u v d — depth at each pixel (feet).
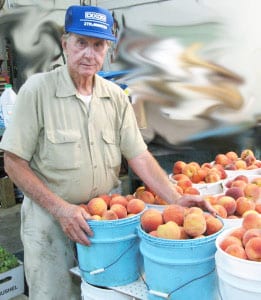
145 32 17.67
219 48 15.76
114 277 4.46
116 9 18.47
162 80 17.46
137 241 4.47
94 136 5.30
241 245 3.66
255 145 15.30
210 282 3.89
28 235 5.47
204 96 16.47
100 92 5.41
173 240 3.72
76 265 5.59
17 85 17.65
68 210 4.52
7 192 14.33
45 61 18.31
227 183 6.23
